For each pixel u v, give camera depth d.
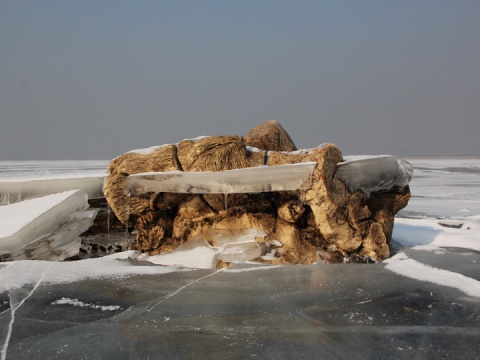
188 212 7.82
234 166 7.49
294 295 5.65
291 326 4.73
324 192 6.92
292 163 7.23
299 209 7.39
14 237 6.62
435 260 7.50
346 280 6.26
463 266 7.11
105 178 8.08
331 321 4.87
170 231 8.00
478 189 24.84
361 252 7.52
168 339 4.44
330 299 5.51
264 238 7.58
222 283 6.14
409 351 4.18
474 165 65.44
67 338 4.46
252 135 8.70
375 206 8.13
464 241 9.16
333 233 7.19
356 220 7.41
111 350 4.22
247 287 5.96
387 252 7.58
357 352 4.17
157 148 7.66
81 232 8.04
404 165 8.52
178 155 7.64
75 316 4.99
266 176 7.08
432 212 15.20
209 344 4.33
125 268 6.84
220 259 7.20
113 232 8.78
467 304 5.34
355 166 7.41
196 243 7.67
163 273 6.62
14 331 4.61
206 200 7.79
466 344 4.32
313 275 6.50
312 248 7.42
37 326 4.73
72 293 5.69
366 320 4.89
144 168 7.57
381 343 4.34
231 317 4.97
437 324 4.79
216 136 7.52
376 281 6.21
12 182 8.23
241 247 7.43
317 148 7.26
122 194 7.69
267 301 5.45
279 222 7.64
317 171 6.94
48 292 5.71
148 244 7.86
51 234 7.36
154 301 5.45
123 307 5.26
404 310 5.16
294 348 4.25
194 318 4.94
